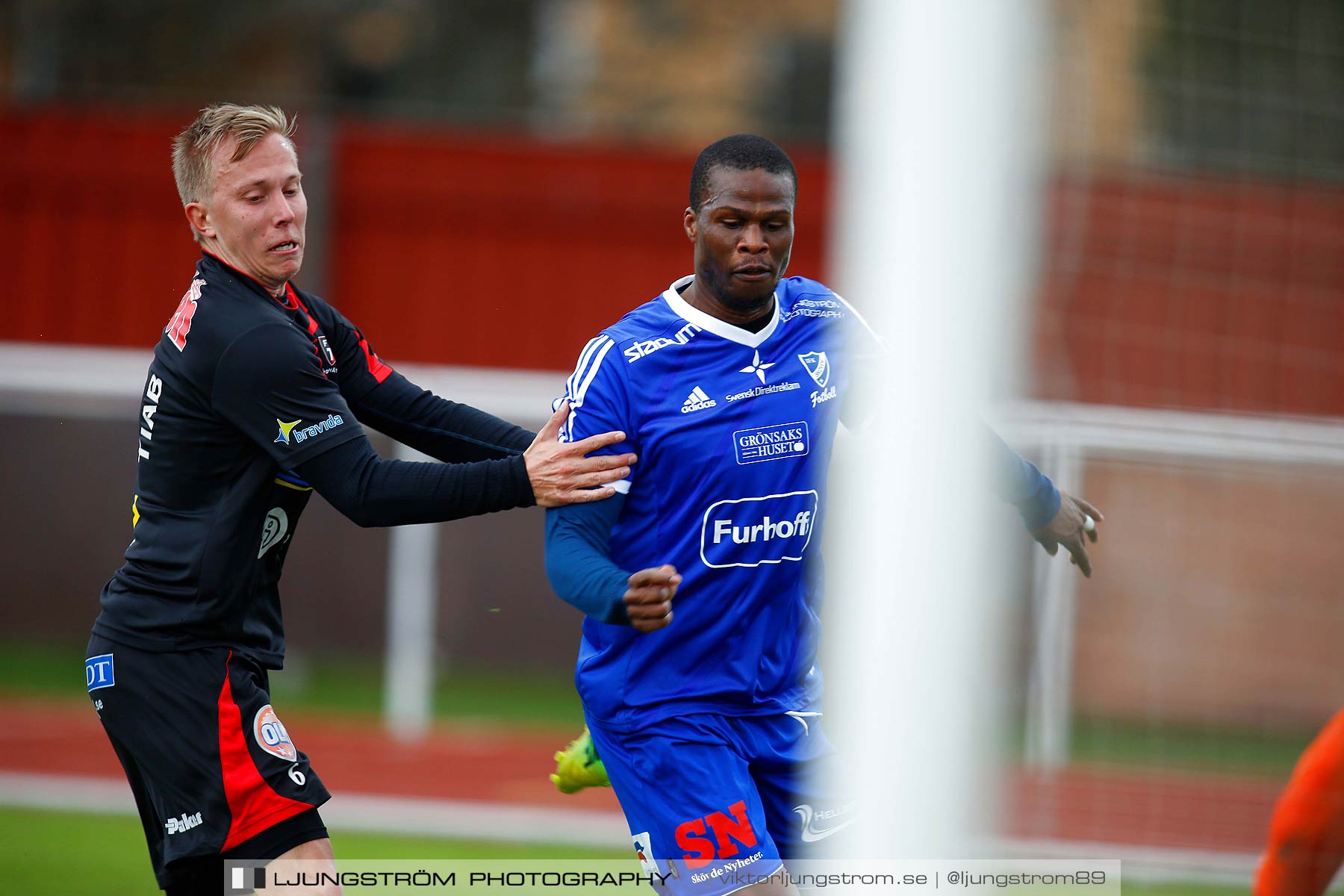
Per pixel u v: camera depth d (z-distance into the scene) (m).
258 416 11.09
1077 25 14.95
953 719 9.10
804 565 12.03
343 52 58.34
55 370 32.62
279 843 11.41
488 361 36.81
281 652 12.14
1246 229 18.38
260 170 11.34
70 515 35.31
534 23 61.16
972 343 8.96
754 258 10.96
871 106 8.91
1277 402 18.78
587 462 10.84
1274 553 25.58
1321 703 25.53
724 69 60.75
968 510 9.06
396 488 10.90
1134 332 17.22
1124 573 25.72
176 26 56.53
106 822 22.02
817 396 11.65
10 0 54.09
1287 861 13.13
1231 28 16.81
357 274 36.91
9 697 32.41
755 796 11.52
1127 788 21.95
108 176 36.94
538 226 36.81
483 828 22.62
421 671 31.86
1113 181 17.08
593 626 11.88
